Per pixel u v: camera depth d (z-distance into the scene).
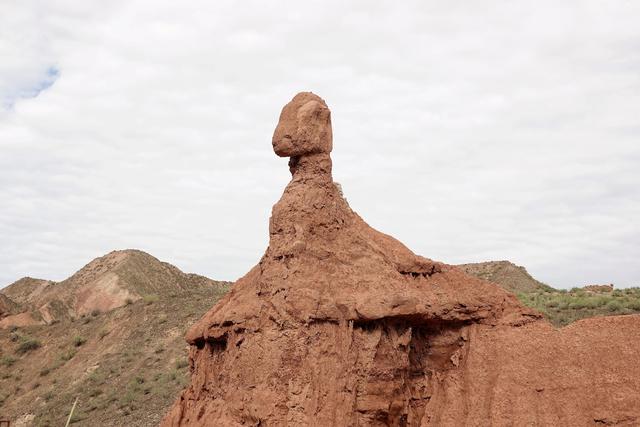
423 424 16.12
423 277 17.56
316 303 16.00
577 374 15.18
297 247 16.62
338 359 15.62
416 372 16.78
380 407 15.39
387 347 15.80
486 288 17.27
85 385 52.50
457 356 16.69
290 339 15.86
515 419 15.10
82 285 91.44
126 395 47.78
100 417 45.69
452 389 16.20
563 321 36.88
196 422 17.59
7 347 67.12
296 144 17.70
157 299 66.56
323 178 17.61
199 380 18.44
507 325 16.62
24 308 83.69
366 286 16.36
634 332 15.33
